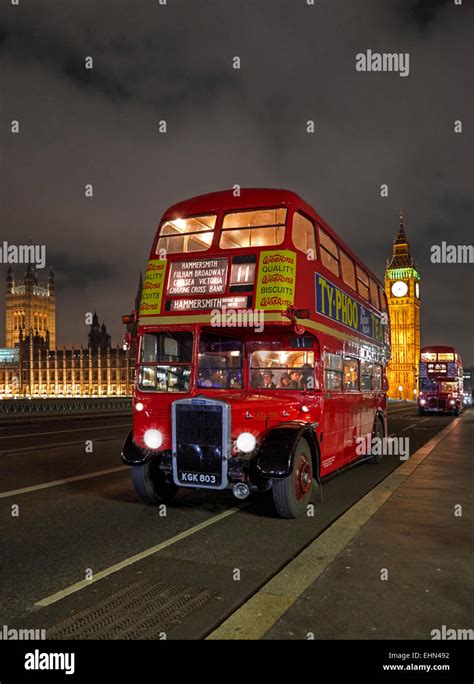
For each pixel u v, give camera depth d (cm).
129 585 558
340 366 1126
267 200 897
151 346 913
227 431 803
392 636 444
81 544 704
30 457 1542
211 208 923
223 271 881
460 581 560
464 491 1019
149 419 893
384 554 645
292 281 863
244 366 1018
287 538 732
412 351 14825
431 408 4219
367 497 961
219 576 584
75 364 16000
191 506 926
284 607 493
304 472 870
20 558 647
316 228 999
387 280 15288
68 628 463
